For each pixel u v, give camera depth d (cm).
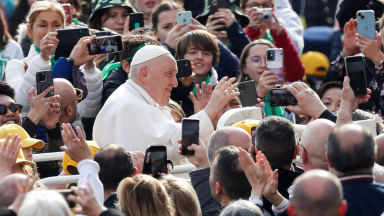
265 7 2750
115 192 1395
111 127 1855
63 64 2009
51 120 1798
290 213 1103
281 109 2300
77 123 2180
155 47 1911
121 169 1410
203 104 2019
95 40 2020
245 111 1881
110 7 2633
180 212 1294
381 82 2253
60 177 1502
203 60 2253
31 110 1773
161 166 1469
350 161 1245
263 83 2106
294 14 3061
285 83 2684
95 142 1745
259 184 1320
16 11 2886
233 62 2512
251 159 1323
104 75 2255
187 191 1316
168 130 1834
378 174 1459
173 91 2208
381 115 2264
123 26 2662
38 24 2252
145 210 1234
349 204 1229
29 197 989
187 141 1622
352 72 1814
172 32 2380
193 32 2261
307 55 3122
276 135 1469
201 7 2900
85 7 3072
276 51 2106
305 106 1816
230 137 1565
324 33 3238
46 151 1903
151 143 1823
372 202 1229
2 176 1341
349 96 1716
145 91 1891
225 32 2602
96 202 1108
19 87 2077
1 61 2520
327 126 1455
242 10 2788
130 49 2178
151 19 2606
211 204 1481
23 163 1541
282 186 1441
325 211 1048
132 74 1919
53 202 980
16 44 2578
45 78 1803
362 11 2198
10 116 1867
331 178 1069
